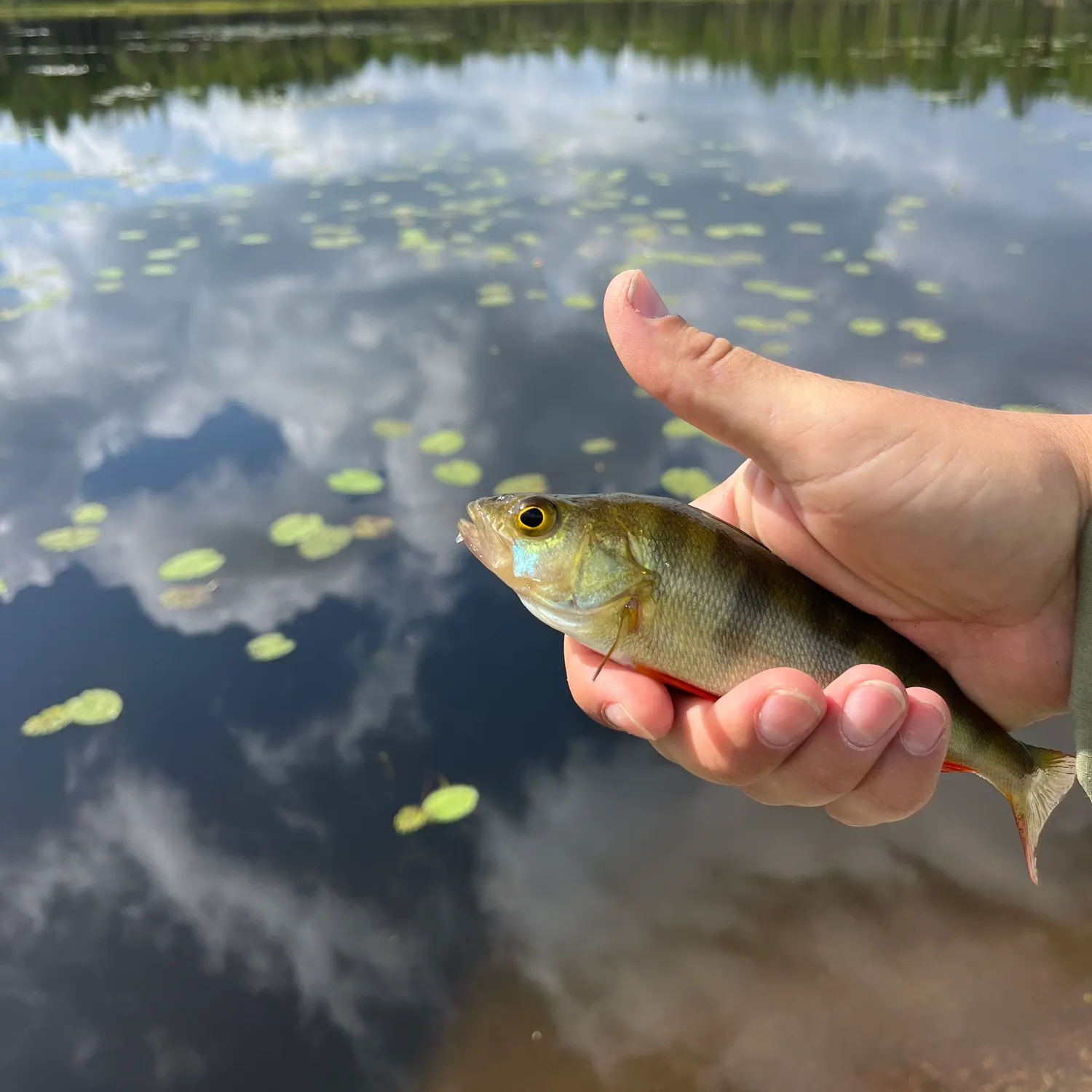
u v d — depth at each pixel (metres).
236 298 0.87
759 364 0.27
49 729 0.43
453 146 1.56
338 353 0.76
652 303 0.27
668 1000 0.35
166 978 0.35
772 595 0.27
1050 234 0.97
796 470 0.27
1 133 1.64
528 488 0.55
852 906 0.37
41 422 0.66
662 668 0.27
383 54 2.58
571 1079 0.33
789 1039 0.33
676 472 0.56
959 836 0.39
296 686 0.45
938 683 0.28
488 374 0.71
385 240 1.02
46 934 0.36
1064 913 0.36
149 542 0.54
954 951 0.35
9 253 1.00
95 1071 0.33
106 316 0.84
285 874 0.38
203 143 1.61
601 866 0.39
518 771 0.42
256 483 0.59
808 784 0.26
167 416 0.67
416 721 0.44
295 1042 0.34
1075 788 0.41
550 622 0.28
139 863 0.39
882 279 0.86
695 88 2.07
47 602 0.49
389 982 0.35
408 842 0.40
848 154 1.37
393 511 0.56
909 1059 0.33
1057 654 0.28
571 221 1.06
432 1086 0.33
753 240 0.97
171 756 0.42
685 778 0.42
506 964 0.36
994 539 0.27
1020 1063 0.32
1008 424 0.28
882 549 0.28
